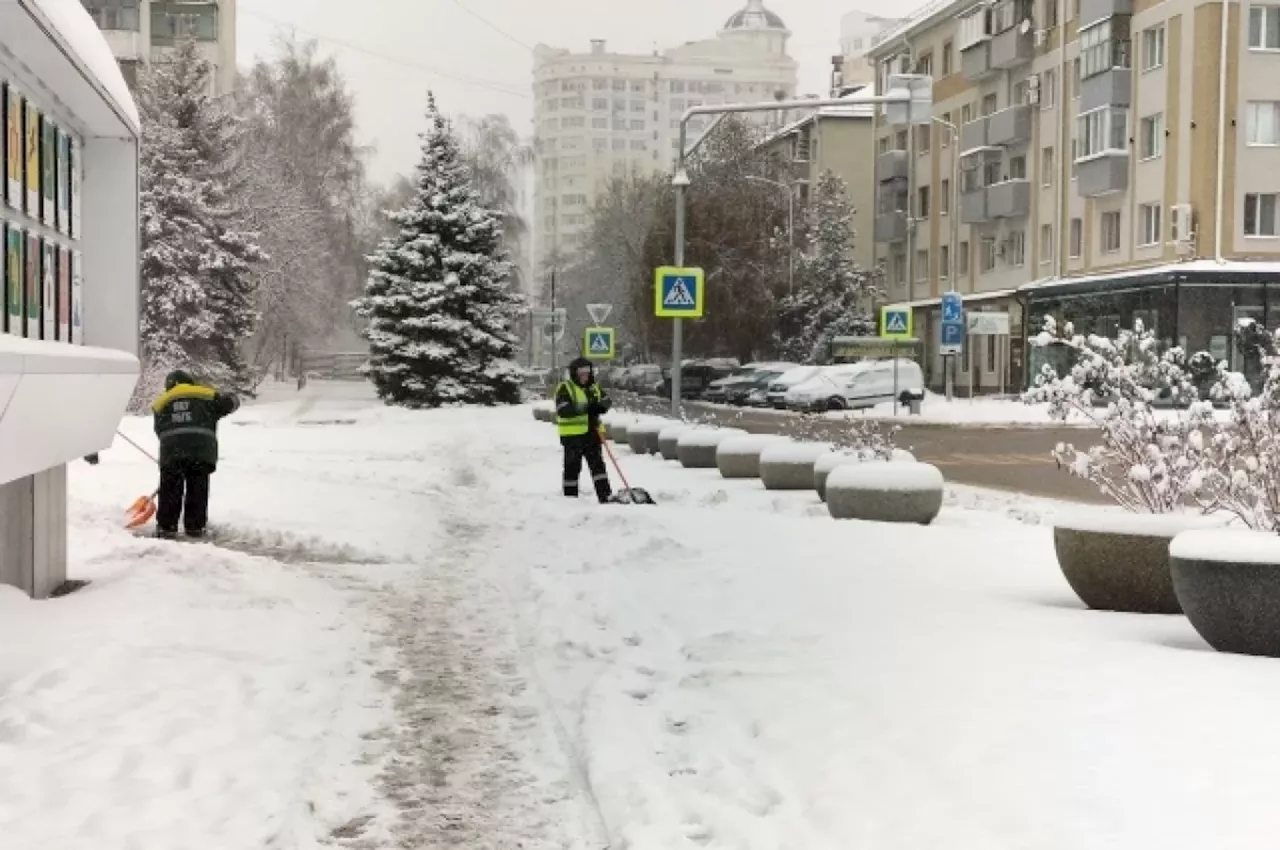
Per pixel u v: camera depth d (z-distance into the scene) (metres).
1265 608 7.21
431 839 5.10
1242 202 43.78
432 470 22.69
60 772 5.54
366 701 7.15
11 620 8.21
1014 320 56.38
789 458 18.70
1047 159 55.34
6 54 8.03
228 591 9.88
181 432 13.58
